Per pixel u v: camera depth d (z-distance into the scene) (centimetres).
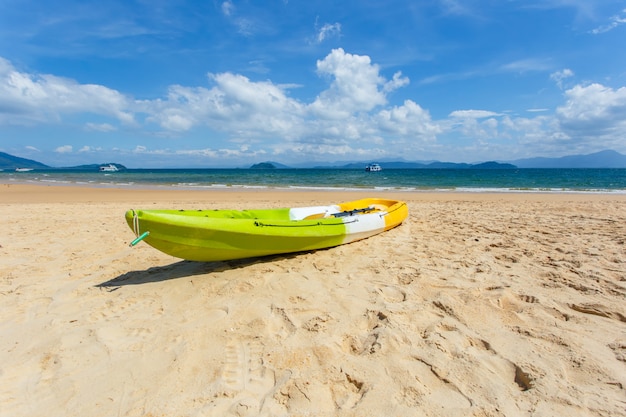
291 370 242
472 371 234
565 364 239
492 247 538
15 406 214
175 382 233
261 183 2927
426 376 231
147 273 447
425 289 368
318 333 287
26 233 690
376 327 294
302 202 1314
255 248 445
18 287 405
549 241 570
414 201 1323
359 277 411
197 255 416
